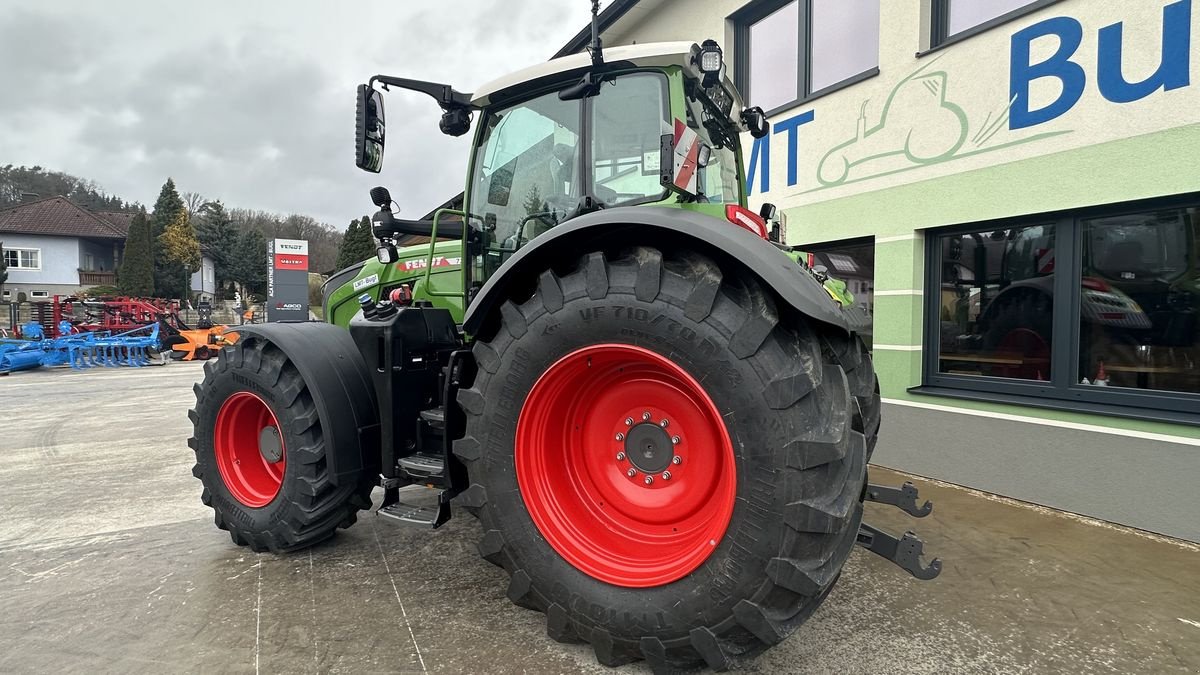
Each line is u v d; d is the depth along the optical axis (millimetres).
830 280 3396
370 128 2938
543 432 2262
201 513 3852
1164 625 2480
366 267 3811
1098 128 3660
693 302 1928
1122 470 3578
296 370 3039
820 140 5426
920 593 2754
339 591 2732
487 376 2268
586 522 2279
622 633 2023
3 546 3287
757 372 1837
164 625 2439
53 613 2543
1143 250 3639
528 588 2221
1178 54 3344
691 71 2635
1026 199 4000
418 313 2934
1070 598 2705
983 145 4215
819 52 5648
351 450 2943
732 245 1915
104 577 2883
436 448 2869
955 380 4570
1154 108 3439
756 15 6359
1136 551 3207
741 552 1836
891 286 4852
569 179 2799
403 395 2867
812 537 1782
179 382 11453
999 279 4320
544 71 2746
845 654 2268
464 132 3158
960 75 4332
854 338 2945
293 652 2244
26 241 36000
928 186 4562
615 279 2064
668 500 2195
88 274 37531
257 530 3084
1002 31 4078
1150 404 3598
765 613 1823
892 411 4824
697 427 2127
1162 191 3424
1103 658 2254
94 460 5305
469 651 2248
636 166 2602
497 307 2381
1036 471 3957
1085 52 3691
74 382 11445
